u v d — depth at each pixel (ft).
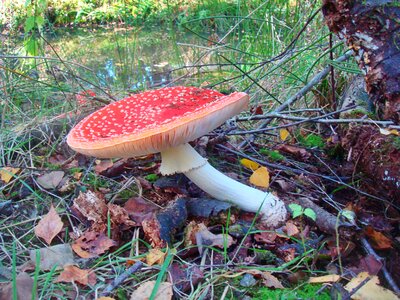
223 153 1.09
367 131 0.95
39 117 1.22
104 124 0.79
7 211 0.91
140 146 0.70
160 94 0.86
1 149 1.09
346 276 0.73
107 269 0.75
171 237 0.80
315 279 0.71
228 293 0.70
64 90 1.32
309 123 1.28
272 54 1.62
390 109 0.81
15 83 1.41
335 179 1.02
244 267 0.74
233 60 1.81
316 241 0.81
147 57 2.36
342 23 0.83
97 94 1.47
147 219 0.84
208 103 0.78
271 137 1.23
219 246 0.78
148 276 0.73
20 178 1.01
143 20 2.90
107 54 2.56
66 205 0.92
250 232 0.80
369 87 0.85
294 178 1.02
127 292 0.70
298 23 1.58
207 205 0.84
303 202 0.88
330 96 1.30
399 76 0.78
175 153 0.82
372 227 0.82
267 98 1.44
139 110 0.81
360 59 0.84
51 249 0.78
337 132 1.20
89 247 0.80
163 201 0.91
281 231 0.83
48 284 0.71
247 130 1.16
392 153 0.87
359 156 0.95
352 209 0.89
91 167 1.05
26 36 1.62
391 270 0.77
